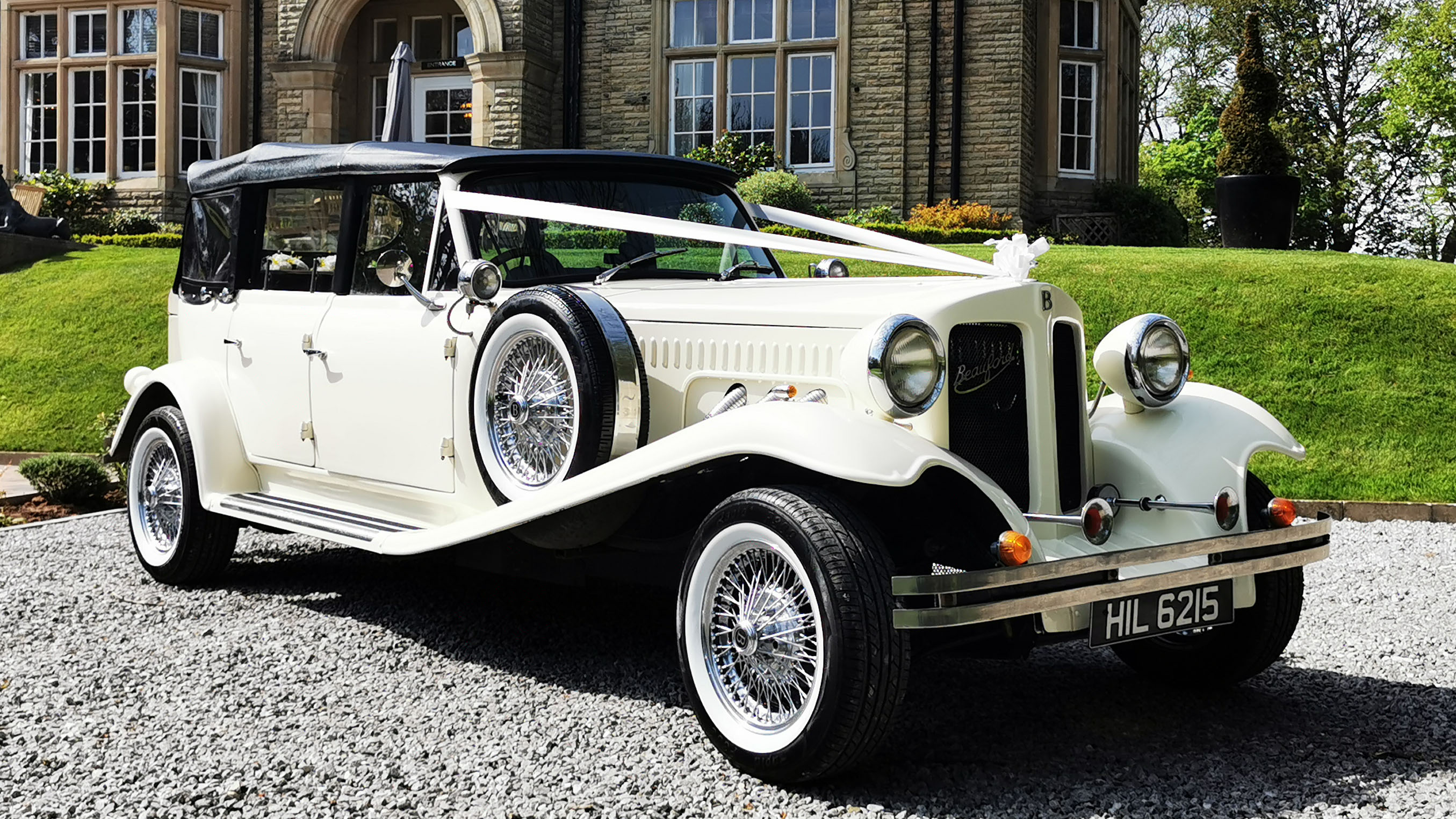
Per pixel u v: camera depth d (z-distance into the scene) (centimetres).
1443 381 899
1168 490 369
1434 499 756
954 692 404
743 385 372
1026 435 357
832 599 297
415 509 464
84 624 477
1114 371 386
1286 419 866
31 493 774
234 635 461
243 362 530
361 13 1923
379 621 485
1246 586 369
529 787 314
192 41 1944
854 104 1678
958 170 1642
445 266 443
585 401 370
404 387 450
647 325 401
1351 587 562
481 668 422
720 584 336
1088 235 1680
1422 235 3519
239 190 540
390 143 484
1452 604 529
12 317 1222
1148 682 418
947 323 337
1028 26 1652
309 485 514
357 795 308
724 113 1727
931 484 349
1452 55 3070
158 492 559
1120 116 1848
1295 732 364
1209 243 3681
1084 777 325
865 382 333
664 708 380
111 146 1952
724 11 1722
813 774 308
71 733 353
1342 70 3469
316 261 505
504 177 456
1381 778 324
